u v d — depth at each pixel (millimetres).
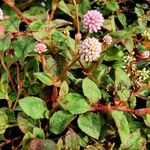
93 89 125
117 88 127
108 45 134
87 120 123
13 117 129
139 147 128
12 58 134
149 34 154
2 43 128
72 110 123
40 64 137
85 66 134
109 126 130
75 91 133
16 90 136
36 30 134
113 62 146
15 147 130
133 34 140
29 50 133
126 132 120
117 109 128
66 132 131
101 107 127
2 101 141
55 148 116
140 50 154
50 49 136
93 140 128
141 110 129
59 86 126
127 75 134
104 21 151
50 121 124
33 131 120
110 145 130
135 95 134
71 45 133
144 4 173
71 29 152
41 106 125
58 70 131
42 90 132
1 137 129
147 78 136
